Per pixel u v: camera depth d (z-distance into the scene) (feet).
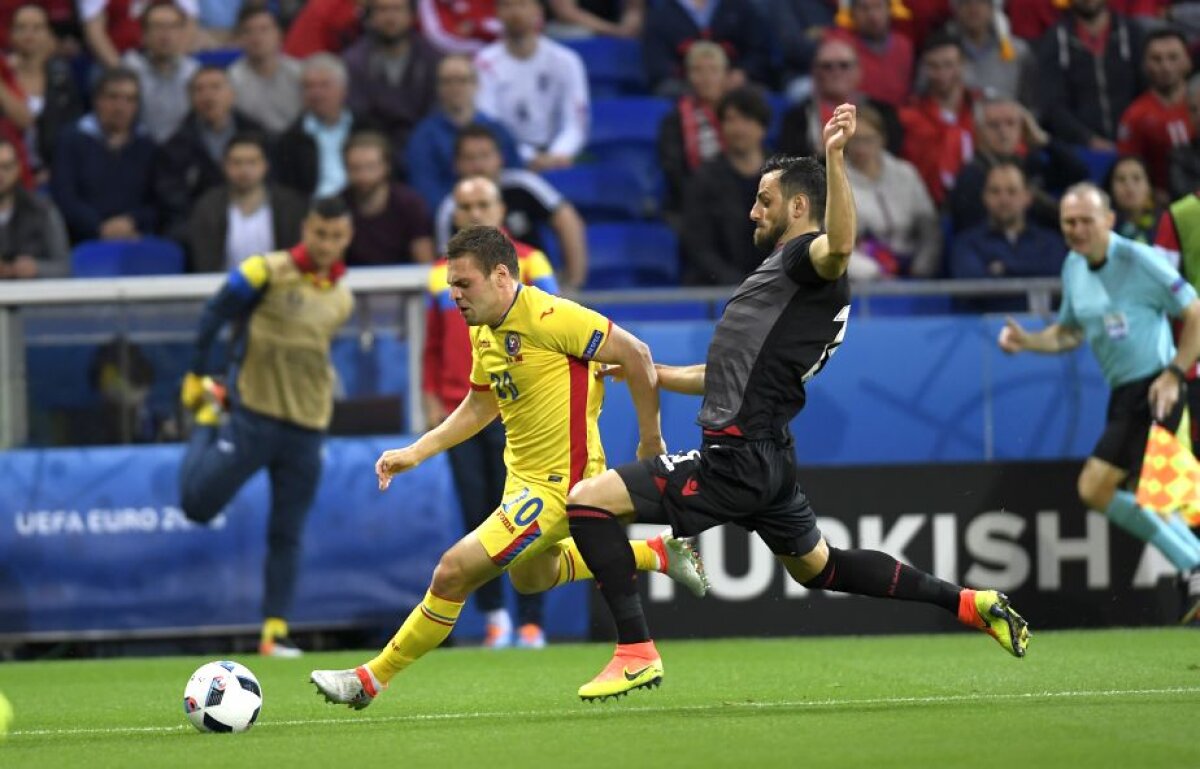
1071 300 103.35
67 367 114.73
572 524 63.87
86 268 133.18
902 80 149.38
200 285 115.24
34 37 148.25
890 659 92.27
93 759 55.52
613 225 142.92
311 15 154.10
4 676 96.99
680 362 113.91
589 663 94.89
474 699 75.82
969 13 149.18
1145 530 103.81
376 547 112.98
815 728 58.44
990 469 114.21
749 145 130.00
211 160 139.13
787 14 155.22
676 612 112.88
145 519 112.98
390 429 114.93
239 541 113.19
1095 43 150.41
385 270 114.93
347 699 65.62
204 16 167.22
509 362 65.57
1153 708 62.64
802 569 67.92
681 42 156.04
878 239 132.26
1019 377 117.29
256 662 101.96
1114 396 103.45
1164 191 140.87
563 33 163.32
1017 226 129.08
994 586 113.91
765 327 63.52
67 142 138.62
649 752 52.75
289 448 106.73
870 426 116.78
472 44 156.56
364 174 127.34
